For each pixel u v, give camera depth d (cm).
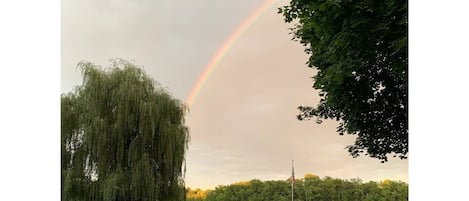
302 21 2139
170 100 3509
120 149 3328
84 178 3303
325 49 1962
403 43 1390
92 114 3356
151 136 3344
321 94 2452
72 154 3328
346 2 1470
